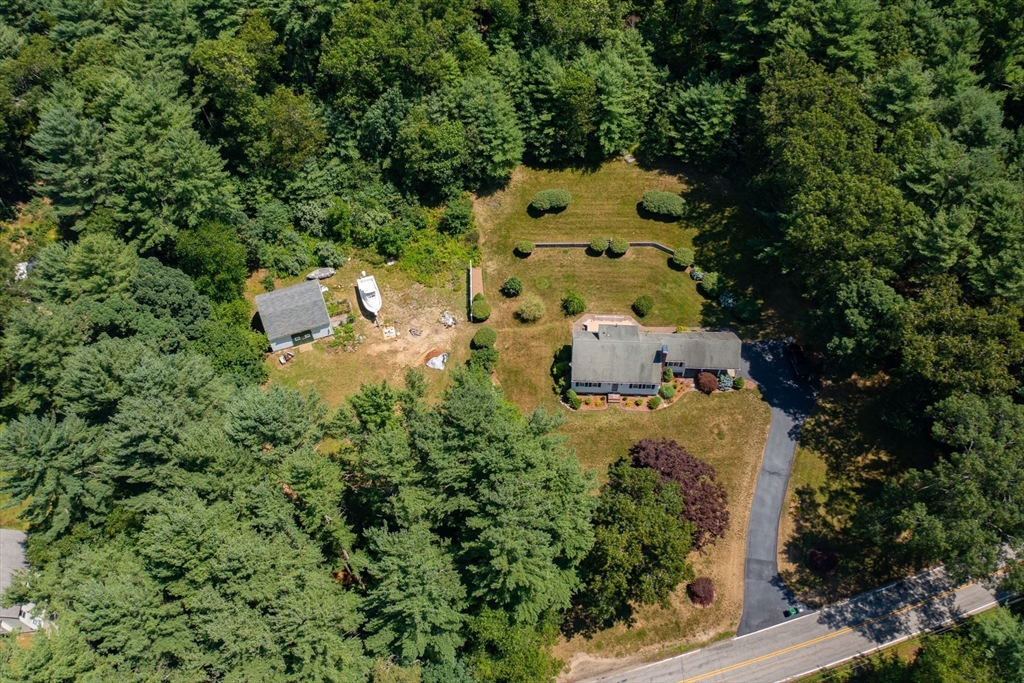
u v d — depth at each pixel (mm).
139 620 48531
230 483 53312
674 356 73688
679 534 57656
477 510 54312
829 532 66500
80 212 73062
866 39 77375
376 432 55000
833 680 59625
